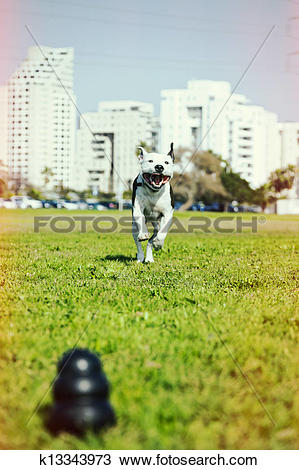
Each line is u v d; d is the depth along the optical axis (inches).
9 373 166.6
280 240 623.2
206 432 138.3
